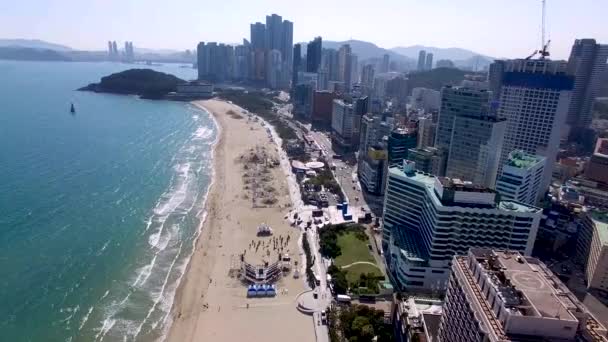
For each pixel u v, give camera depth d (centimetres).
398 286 17588
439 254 16862
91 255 18850
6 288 16012
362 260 19588
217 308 16050
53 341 13775
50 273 17225
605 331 8206
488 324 8325
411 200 19612
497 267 9750
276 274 18250
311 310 15850
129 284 17162
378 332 14312
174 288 17162
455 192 16550
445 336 11031
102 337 14175
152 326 14912
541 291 8750
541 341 7819
